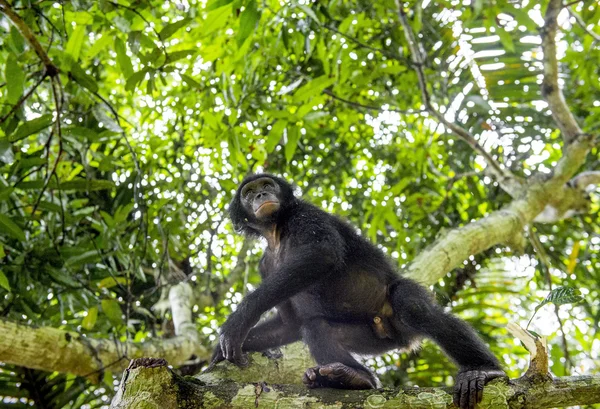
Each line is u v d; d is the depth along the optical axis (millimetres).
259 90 9469
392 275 6621
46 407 8617
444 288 10867
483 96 9711
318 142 12359
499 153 10891
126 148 10258
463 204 12023
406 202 11438
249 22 6539
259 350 6543
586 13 9375
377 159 12258
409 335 6391
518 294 11133
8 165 7414
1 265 7570
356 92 10727
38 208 8016
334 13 9406
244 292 10367
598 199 12359
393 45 10281
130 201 9250
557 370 10758
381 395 4500
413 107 11508
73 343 7434
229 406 4465
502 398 4332
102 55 10695
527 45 9250
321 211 7102
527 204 9414
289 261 5922
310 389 4594
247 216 7621
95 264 8844
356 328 6492
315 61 9945
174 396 4441
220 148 9211
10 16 6207
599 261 11453
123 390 4426
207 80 9883
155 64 6676
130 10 7012
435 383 9734
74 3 7086
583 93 10961
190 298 10438
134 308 9500
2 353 6879
